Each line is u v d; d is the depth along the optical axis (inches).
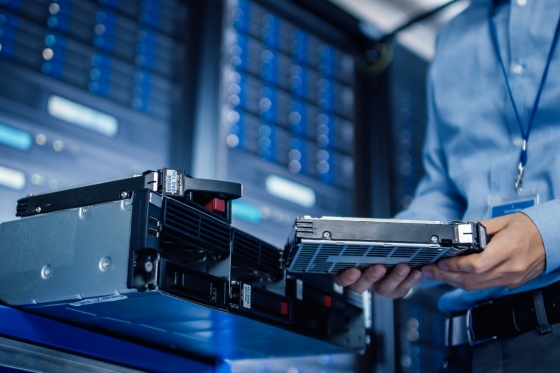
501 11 64.2
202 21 126.4
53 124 101.5
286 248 51.6
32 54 101.9
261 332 54.1
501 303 54.4
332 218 46.4
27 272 46.7
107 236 43.8
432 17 149.3
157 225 43.5
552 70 56.7
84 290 43.6
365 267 52.9
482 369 55.0
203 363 62.4
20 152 96.7
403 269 51.6
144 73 116.3
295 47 142.4
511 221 49.4
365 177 148.3
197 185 47.8
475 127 62.4
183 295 43.8
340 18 149.1
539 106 57.0
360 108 152.8
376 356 133.6
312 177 137.2
